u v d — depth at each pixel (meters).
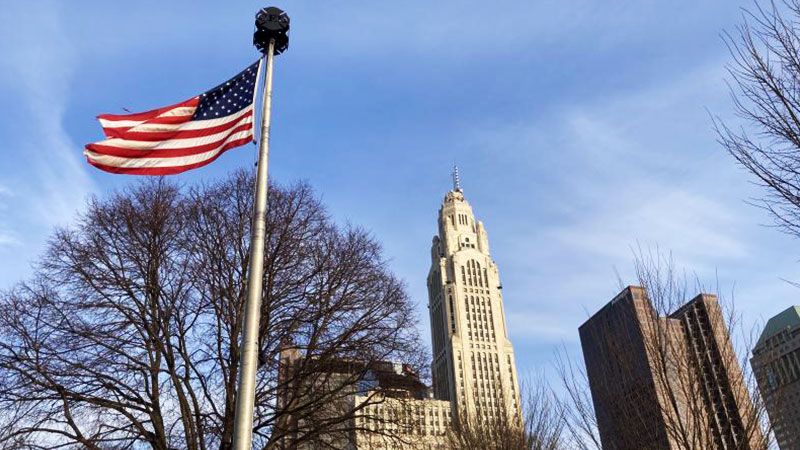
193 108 15.10
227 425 17.44
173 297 19.38
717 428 15.58
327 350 19.97
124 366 18.23
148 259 20.11
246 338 10.79
